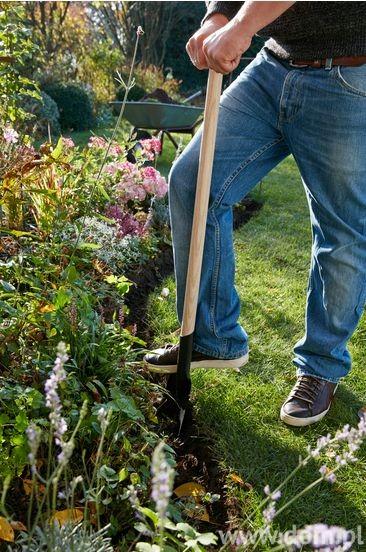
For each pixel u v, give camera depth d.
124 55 16.08
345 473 1.95
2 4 3.46
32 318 1.89
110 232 3.09
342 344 2.16
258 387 2.37
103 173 3.57
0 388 1.73
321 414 2.19
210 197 2.05
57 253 2.29
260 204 5.35
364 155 1.88
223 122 2.03
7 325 1.96
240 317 2.98
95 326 2.01
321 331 2.15
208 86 1.84
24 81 3.51
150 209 3.50
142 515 1.41
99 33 15.81
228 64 1.77
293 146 1.99
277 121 1.98
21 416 1.54
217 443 2.01
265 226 4.65
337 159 1.89
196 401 2.23
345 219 1.97
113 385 1.93
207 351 2.19
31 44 3.52
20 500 1.58
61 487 1.64
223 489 1.81
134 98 11.88
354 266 2.02
